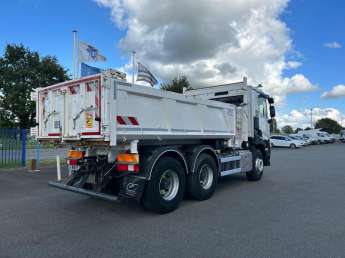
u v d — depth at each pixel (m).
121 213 6.25
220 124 8.53
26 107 42.62
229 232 5.02
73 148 6.73
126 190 5.91
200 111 7.72
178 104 7.01
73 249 4.32
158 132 6.39
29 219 5.80
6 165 14.12
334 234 4.91
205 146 7.61
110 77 5.46
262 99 10.99
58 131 6.61
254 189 8.86
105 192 6.13
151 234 4.94
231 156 8.91
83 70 13.76
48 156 19.20
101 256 4.08
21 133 14.39
